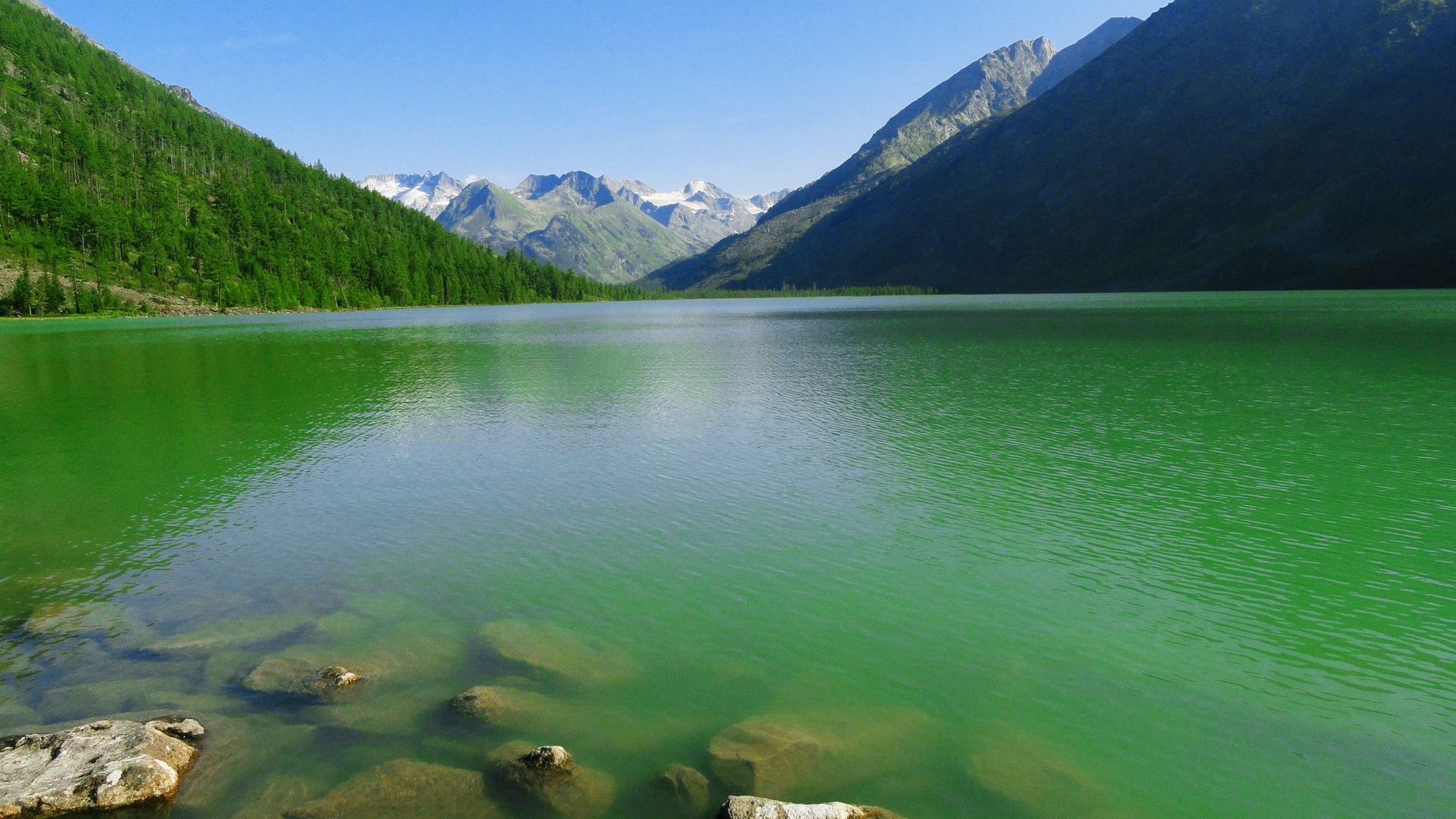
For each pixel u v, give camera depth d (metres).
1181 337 78.56
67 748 10.30
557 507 24.16
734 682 13.38
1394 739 11.90
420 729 11.59
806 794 10.20
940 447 31.38
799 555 19.81
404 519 23.02
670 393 47.38
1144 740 11.84
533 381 54.28
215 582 18.12
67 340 98.81
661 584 17.94
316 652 14.11
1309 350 62.88
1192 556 19.59
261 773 10.41
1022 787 10.55
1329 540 20.62
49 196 186.88
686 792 10.05
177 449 33.12
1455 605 16.59
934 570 18.78
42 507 24.58
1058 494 25.00
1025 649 14.78
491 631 15.05
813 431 34.97
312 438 35.25
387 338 100.44
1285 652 14.66
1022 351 69.00
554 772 10.25
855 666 14.09
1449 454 29.38
